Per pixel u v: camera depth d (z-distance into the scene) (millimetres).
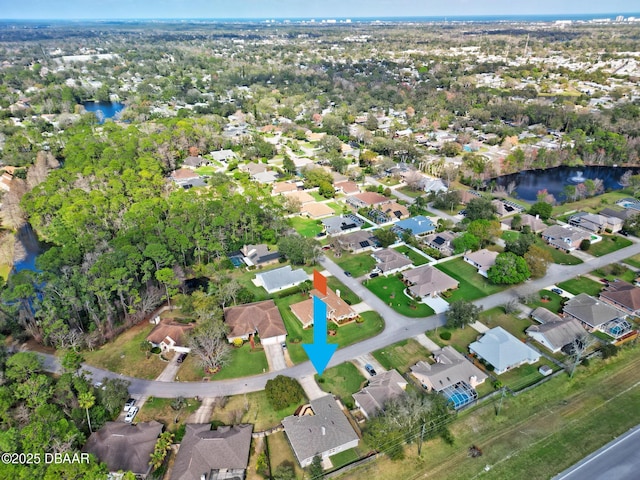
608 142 197000
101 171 152375
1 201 155875
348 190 164625
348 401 72812
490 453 62969
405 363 81250
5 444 55906
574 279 108000
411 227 133125
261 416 70188
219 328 81688
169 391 75250
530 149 198000
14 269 121500
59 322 81438
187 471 58688
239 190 162875
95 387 74500
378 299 101000
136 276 100000
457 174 175500
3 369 72812
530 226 132375
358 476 59938
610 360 80938
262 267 115312
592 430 66500
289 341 87375
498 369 77688
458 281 107812
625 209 141250
